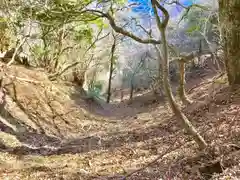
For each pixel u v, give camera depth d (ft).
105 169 24.13
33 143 33.19
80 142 36.19
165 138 32.37
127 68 113.50
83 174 22.85
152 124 44.52
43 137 36.60
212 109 35.29
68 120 48.44
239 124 24.95
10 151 28.27
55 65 72.23
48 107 48.16
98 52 94.79
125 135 38.68
